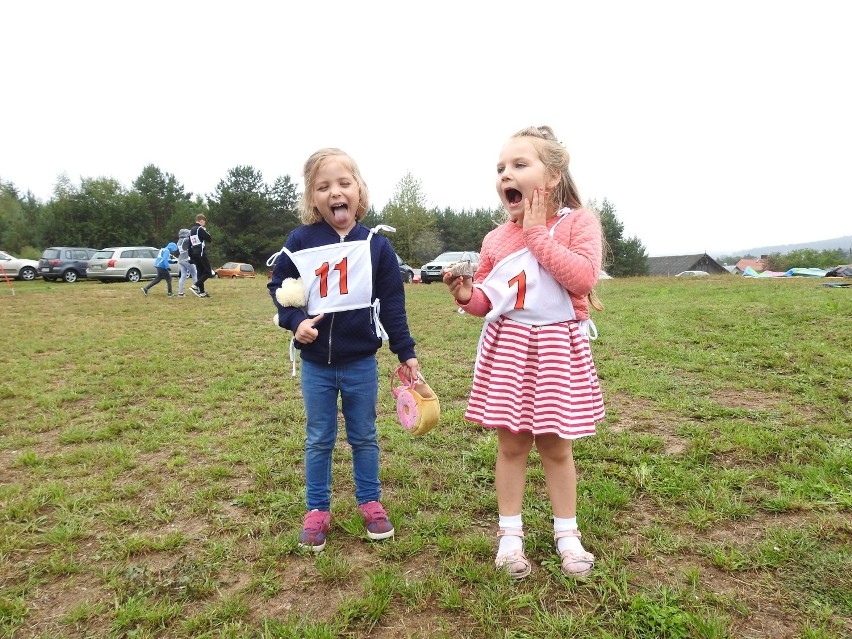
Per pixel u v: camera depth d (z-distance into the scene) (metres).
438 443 3.31
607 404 3.90
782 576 1.91
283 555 2.18
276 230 50.00
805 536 2.11
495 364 2.02
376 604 1.83
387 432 3.49
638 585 1.90
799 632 1.65
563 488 2.07
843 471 2.64
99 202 52.78
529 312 1.97
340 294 2.23
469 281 2.03
